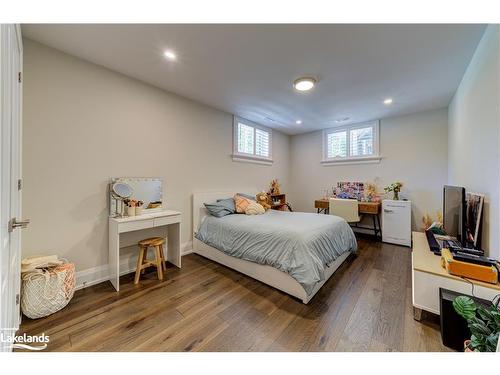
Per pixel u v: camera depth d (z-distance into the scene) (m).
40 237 1.90
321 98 3.03
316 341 1.43
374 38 1.73
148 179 2.64
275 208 4.76
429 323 1.61
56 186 1.98
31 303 1.59
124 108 2.42
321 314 1.73
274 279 2.13
